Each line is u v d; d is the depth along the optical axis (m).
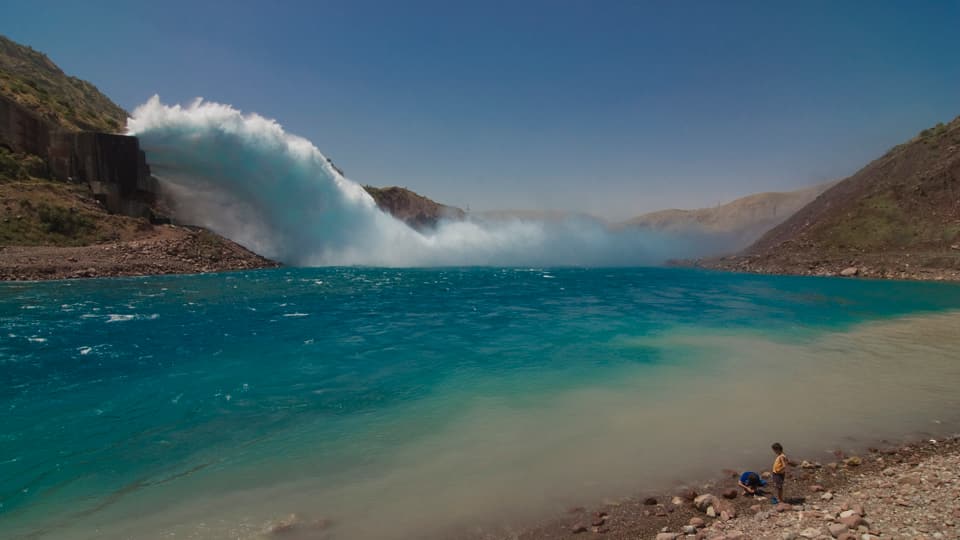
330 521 6.59
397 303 26.94
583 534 6.41
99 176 48.53
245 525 6.45
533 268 60.59
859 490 7.31
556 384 12.59
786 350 16.50
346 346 16.50
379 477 7.80
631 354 15.83
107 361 14.02
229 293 28.80
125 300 24.72
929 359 15.34
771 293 33.31
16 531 6.24
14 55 101.31
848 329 20.22
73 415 10.14
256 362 14.32
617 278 46.06
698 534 6.15
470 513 6.85
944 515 6.09
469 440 9.21
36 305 22.58
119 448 8.67
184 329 18.41
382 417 10.29
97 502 6.95
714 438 9.43
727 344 17.34
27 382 12.16
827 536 5.73
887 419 10.43
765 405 11.20
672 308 26.20
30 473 7.75
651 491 7.53
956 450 8.84
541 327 20.42
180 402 10.98
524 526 6.58
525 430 9.70
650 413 10.66
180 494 7.19
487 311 24.70
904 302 28.44
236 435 9.30
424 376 13.21
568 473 8.03
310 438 9.20
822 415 10.63
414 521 6.64
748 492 7.43
